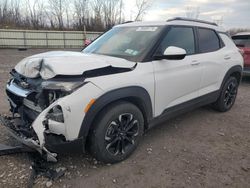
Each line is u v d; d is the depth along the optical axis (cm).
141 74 328
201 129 446
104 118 298
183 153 361
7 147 317
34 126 269
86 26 3612
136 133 338
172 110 393
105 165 322
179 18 426
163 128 443
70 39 3012
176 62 382
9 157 331
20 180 288
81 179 295
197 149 374
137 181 296
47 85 272
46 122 267
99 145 300
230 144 395
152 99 350
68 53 343
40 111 285
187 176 309
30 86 297
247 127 464
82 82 276
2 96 604
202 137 414
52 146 272
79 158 334
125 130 323
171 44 383
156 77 348
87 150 313
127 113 319
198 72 425
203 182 299
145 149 366
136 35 392
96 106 281
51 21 3691
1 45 2755
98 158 310
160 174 310
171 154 356
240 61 535
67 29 3634
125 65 319
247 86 830
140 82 323
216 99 504
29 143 277
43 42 2906
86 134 285
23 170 305
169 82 370
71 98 267
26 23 3650
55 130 268
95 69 288
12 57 1812
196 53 429
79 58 305
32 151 313
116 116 307
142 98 331
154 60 352
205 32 462
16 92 308
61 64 281
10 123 331
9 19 3628
